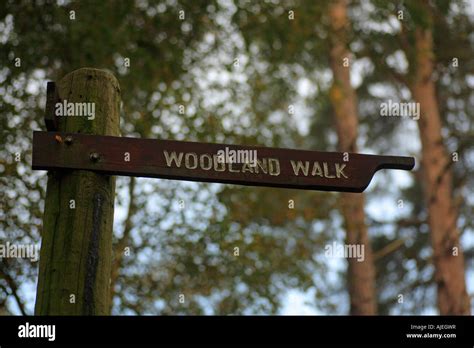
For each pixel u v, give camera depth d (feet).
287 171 11.93
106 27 31.12
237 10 33.71
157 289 30.58
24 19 31.09
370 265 45.09
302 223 37.24
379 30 39.14
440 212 46.19
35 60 30.73
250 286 32.24
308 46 35.37
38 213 27.73
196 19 33.63
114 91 13.01
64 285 11.62
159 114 32.22
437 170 46.78
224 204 32.32
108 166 11.87
